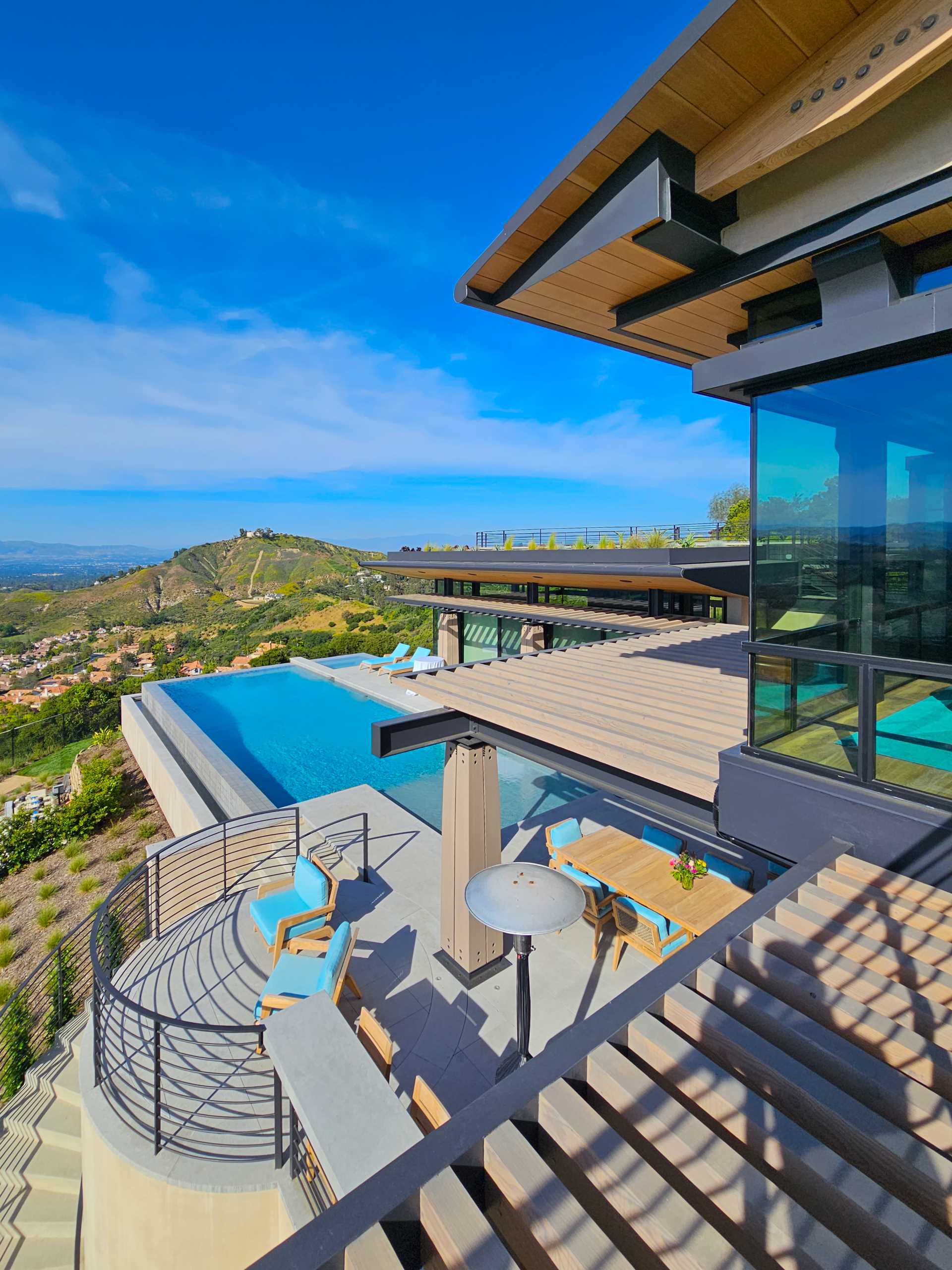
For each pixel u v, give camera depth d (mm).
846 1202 1631
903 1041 2043
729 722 4539
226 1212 3660
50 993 7254
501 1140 1704
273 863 8250
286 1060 3119
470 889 3879
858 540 3064
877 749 3008
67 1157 5211
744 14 2334
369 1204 1501
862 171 2717
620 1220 1730
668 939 5758
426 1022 5289
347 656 25547
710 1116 1922
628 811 9891
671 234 3061
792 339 3076
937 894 2650
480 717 4992
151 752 14406
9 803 15883
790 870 2879
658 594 14086
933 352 2768
